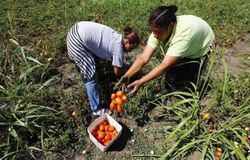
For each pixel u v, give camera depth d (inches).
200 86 181.2
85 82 157.9
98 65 174.6
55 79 187.3
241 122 156.2
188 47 143.0
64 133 157.2
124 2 260.2
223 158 143.3
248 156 141.8
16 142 148.3
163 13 131.2
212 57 154.7
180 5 261.3
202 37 150.7
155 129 164.6
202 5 266.5
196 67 168.9
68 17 238.4
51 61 197.0
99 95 166.4
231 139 152.4
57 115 163.2
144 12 247.6
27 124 145.8
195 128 151.5
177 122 165.6
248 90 175.8
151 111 172.9
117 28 227.3
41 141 148.4
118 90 171.6
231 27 242.8
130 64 199.6
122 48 148.6
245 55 220.5
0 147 145.3
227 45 225.9
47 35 224.2
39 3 261.1
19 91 162.4
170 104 176.7
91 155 152.4
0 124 142.9
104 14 246.7
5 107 155.9
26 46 211.2
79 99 171.6
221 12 261.0
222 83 176.7
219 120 161.8
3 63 184.7
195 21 145.3
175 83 181.2
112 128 155.6
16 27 225.6
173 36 141.9
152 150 155.2
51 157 149.7
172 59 142.3
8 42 206.5
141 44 221.5
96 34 147.6
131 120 168.9
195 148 150.6
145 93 175.6
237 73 201.0
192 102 168.9
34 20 233.0
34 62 187.9
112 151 154.4
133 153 154.2
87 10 248.5
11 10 243.6
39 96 167.8
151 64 196.4
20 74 175.8
